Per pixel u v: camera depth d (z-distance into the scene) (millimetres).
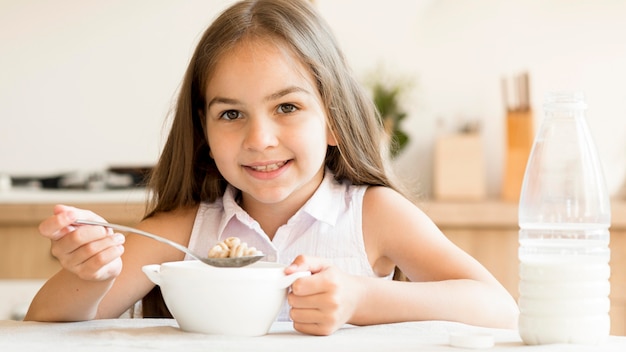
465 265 1413
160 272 1069
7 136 3625
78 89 3627
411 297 1205
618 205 3061
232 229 1530
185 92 1494
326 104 1436
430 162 3600
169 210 1581
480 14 3586
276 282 1048
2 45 3615
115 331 1069
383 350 925
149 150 3637
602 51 3576
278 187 1371
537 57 3578
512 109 3424
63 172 3623
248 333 1053
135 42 3623
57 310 1229
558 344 958
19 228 3037
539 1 3578
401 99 3580
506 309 1309
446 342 985
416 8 3568
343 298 1084
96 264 1157
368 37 3584
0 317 3014
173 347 944
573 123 1047
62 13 3619
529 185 1048
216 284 1031
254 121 1342
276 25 1374
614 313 3072
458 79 3590
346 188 1565
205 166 1561
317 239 1498
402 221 1490
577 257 997
